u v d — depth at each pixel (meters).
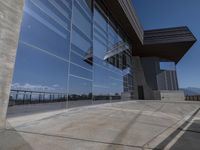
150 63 37.72
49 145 3.75
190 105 17.41
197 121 7.93
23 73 7.88
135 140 4.38
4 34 5.32
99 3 17.92
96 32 16.39
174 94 33.09
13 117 6.44
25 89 8.13
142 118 8.19
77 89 12.09
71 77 11.51
